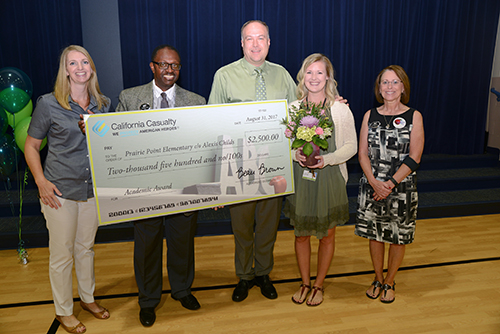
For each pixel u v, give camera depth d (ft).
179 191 6.26
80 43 13.34
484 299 7.43
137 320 6.82
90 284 6.80
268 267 7.69
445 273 8.54
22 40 13.19
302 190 6.81
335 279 8.32
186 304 7.14
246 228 7.28
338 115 6.61
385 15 15.81
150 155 6.00
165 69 6.07
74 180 5.83
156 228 6.43
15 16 13.00
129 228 10.52
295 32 15.02
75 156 5.80
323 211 6.68
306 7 15.02
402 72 6.70
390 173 6.93
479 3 16.17
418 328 6.51
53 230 5.96
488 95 16.98
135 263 6.63
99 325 6.65
